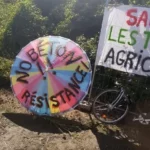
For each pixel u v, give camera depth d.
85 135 1.93
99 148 1.83
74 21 2.87
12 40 3.00
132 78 2.23
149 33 1.94
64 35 2.87
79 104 2.16
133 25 1.98
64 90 1.99
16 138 1.80
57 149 1.75
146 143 1.98
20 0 3.34
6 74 2.58
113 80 2.31
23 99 2.03
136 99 2.22
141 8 1.94
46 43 2.08
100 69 2.36
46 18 3.06
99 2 2.82
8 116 2.02
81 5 2.88
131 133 2.08
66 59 2.03
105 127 2.09
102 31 2.07
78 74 2.00
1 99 2.24
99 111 2.14
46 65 2.03
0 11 3.46
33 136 1.84
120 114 2.15
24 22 3.02
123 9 1.99
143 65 1.98
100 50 2.09
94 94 2.32
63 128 1.97
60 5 3.11
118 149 1.86
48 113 1.98
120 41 2.03
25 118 2.03
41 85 2.01
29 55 2.08
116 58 2.05
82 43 2.62
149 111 2.18
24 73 2.05
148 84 2.23
